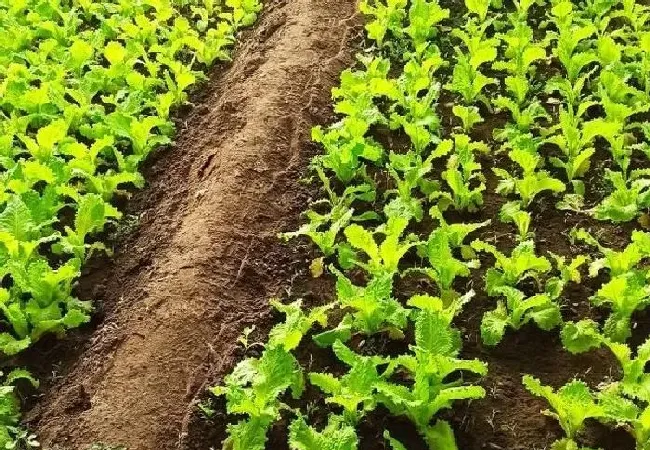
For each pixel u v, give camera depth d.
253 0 3.67
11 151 2.78
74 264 2.40
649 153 2.66
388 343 2.24
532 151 2.63
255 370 2.06
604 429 2.02
